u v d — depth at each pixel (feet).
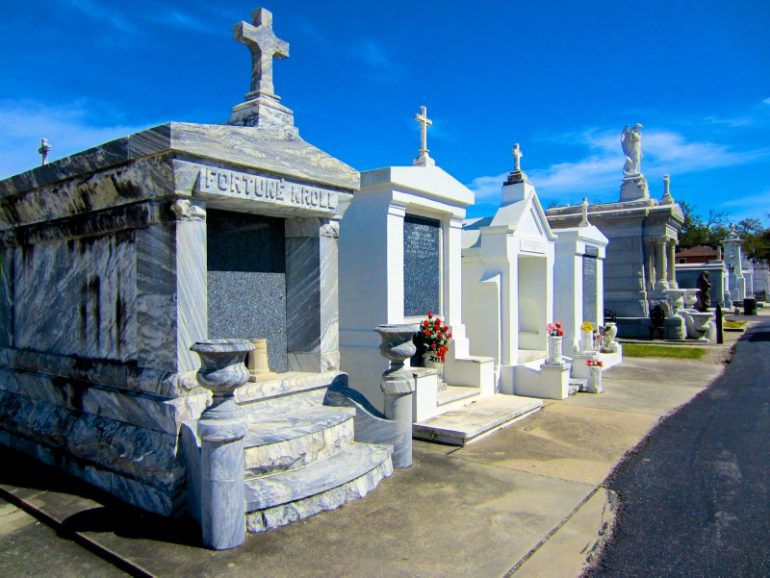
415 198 27.68
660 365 47.67
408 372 20.36
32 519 16.16
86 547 14.42
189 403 16.20
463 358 31.19
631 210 69.46
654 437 24.94
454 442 23.65
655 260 71.72
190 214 16.65
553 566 13.41
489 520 15.89
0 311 24.49
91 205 18.92
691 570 13.23
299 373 21.34
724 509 16.81
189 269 16.62
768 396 33.94
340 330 27.66
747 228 241.35
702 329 67.10
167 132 15.57
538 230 38.40
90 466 17.97
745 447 23.26
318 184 20.59
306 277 21.77
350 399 20.59
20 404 22.13
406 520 15.79
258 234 21.29
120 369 17.94
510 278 34.32
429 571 13.07
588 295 48.01
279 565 13.23
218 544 13.88
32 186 20.56
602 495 17.94
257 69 19.77
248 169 17.97
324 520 15.70
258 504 15.01
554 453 22.48
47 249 21.79
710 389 36.70
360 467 17.83
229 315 20.15
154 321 16.90
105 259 18.95
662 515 16.39
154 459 15.96
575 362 39.47
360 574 12.90
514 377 34.32
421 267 29.60
